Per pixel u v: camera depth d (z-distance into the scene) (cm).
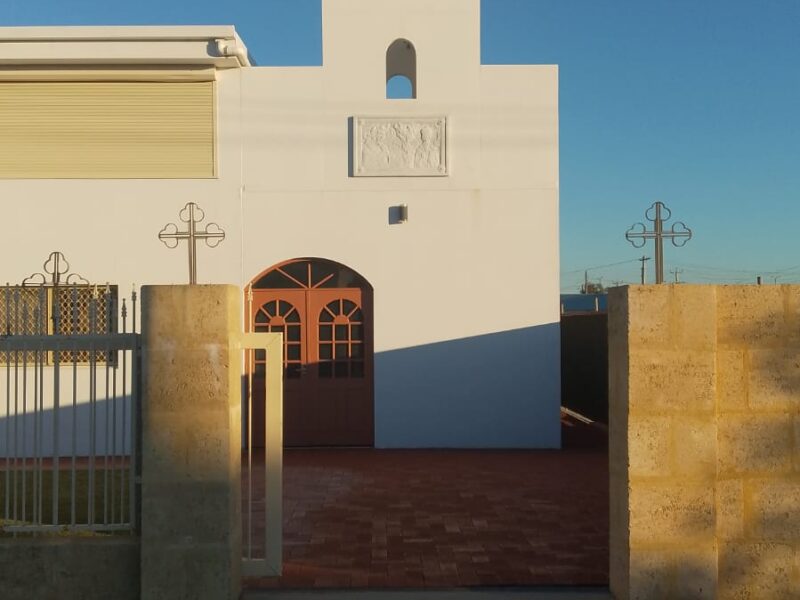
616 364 524
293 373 1164
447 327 1150
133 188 1138
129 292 1133
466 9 1158
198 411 505
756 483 509
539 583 574
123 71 1128
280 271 1166
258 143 1151
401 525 732
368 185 1153
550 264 1150
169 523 503
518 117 1155
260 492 872
